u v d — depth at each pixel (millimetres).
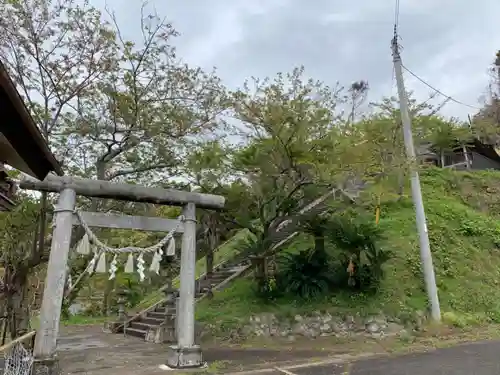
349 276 13445
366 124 17938
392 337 11680
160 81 12453
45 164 5309
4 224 10383
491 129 33906
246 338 11906
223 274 16875
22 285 9633
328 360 9477
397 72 14297
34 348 7816
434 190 22797
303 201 15297
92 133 12016
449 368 8141
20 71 10961
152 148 12789
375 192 17312
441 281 14648
